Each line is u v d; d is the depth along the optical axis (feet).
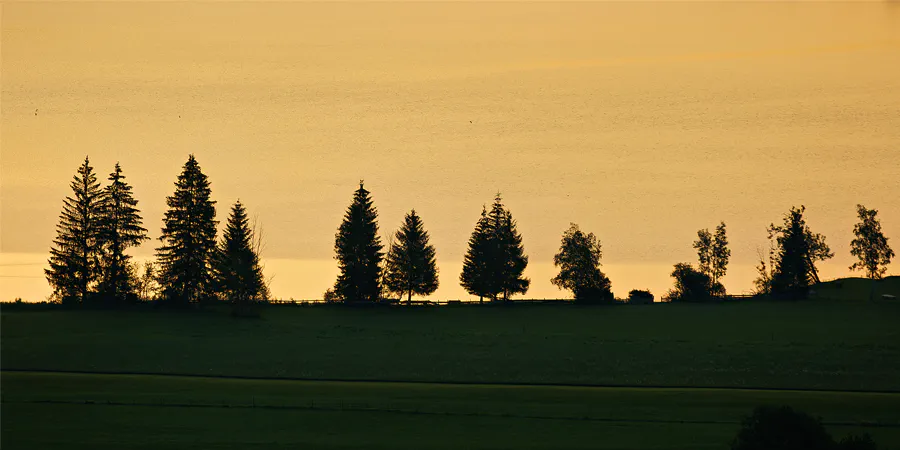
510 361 456.45
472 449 290.35
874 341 517.55
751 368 443.73
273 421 319.47
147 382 385.09
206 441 295.48
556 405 347.36
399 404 345.51
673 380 415.44
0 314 558.97
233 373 421.59
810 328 567.59
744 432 234.99
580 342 511.81
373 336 527.81
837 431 310.24
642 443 296.51
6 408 330.13
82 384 376.07
